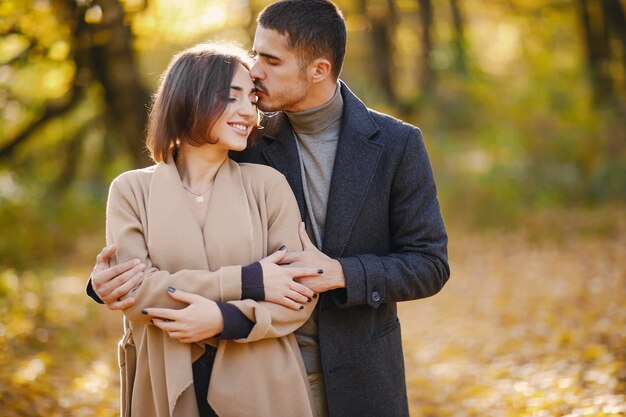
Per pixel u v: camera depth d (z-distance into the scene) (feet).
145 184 7.35
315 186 7.91
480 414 14.12
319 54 7.55
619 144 42.45
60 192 39.42
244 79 7.25
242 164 7.64
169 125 7.20
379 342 7.88
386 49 47.21
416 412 14.94
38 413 13.46
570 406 13.20
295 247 7.40
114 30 22.52
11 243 31.45
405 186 7.85
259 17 7.72
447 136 45.55
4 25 22.57
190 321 6.73
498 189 40.11
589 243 32.86
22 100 30.25
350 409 7.68
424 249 7.78
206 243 7.16
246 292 6.95
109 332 21.40
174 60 7.34
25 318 20.93
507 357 18.21
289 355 7.25
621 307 20.99
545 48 57.11
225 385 7.07
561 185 40.68
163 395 7.09
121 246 7.07
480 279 29.14
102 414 14.06
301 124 7.88
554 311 22.35
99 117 35.06
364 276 7.36
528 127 44.27
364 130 7.86
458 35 51.11
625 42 49.32
